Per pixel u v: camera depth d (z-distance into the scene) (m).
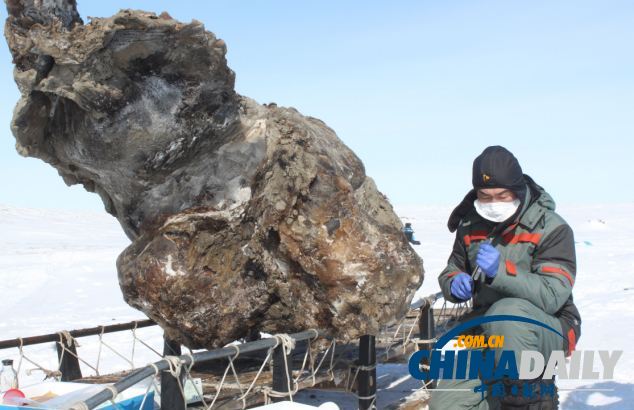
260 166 3.72
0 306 10.54
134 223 3.81
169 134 3.37
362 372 3.80
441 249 18.88
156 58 3.18
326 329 3.82
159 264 3.60
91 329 4.48
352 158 4.21
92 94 3.11
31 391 3.50
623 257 15.86
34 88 3.15
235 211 3.69
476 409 2.76
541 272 2.75
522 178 2.81
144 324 4.75
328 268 3.66
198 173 3.67
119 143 3.33
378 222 4.00
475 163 2.85
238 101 3.68
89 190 4.02
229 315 3.76
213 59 3.27
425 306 4.80
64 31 3.00
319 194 3.74
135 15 2.95
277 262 3.84
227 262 3.76
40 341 4.21
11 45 3.06
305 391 5.21
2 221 28.50
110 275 13.95
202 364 4.33
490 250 2.67
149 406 3.29
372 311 3.72
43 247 19.70
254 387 3.67
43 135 3.49
